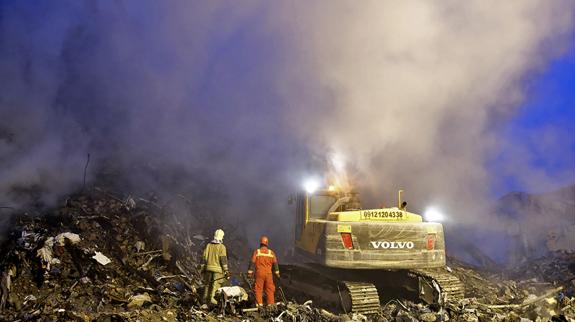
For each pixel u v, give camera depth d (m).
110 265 8.58
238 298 7.36
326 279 8.07
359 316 7.12
